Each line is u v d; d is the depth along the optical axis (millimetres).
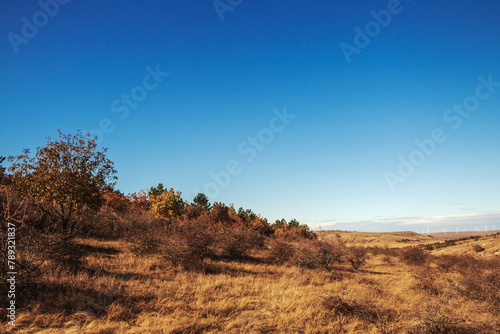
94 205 15055
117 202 26000
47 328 6484
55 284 8688
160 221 24922
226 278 12688
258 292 10828
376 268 22516
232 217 34219
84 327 6645
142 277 11055
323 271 17578
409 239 129000
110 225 20438
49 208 15055
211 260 15930
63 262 10398
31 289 8086
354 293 10516
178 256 14273
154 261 13945
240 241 21078
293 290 10836
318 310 8734
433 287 12602
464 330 7359
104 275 10375
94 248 14953
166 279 11375
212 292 10180
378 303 9516
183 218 29562
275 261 19688
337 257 19641
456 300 10398
